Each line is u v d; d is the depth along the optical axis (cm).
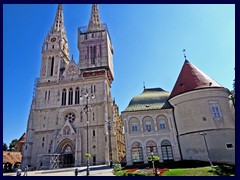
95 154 5956
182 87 4359
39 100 7038
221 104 3928
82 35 9300
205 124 3788
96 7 10444
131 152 4228
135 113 4519
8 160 7125
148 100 4919
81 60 8581
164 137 4275
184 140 4019
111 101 6800
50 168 5600
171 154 4138
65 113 6756
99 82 7119
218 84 4206
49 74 7775
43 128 6544
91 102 6762
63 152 6066
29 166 5962
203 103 3938
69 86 7206
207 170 2548
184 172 2508
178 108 4275
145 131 4362
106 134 5991
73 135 6100
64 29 9419
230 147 3609
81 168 4641
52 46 8425
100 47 8788
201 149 3691
